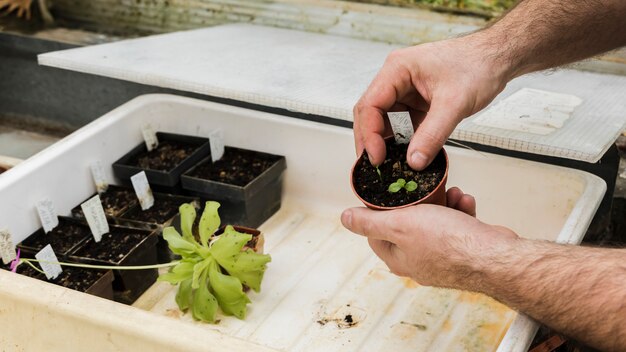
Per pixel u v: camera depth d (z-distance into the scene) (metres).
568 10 0.80
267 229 1.05
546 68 0.84
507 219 0.95
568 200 0.90
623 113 0.93
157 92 1.31
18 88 1.45
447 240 0.65
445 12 1.16
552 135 0.86
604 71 1.08
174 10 1.38
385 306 0.89
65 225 0.98
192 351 0.65
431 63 0.76
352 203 1.05
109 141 1.06
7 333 0.75
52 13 1.48
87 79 1.37
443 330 0.85
